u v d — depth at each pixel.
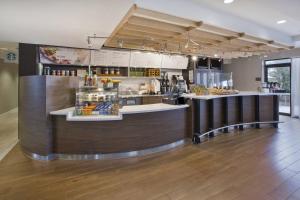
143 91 7.32
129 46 5.93
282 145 4.42
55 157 3.74
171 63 7.73
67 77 4.06
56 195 2.51
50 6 2.81
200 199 2.39
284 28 5.63
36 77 3.68
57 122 3.70
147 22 3.76
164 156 3.82
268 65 8.74
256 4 3.88
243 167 3.28
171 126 4.37
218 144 4.55
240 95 5.87
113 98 3.72
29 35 4.33
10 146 4.55
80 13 3.07
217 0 3.69
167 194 2.51
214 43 5.84
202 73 8.32
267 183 2.75
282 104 8.69
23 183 2.82
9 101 9.85
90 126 3.68
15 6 2.79
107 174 3.08
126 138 3.82
